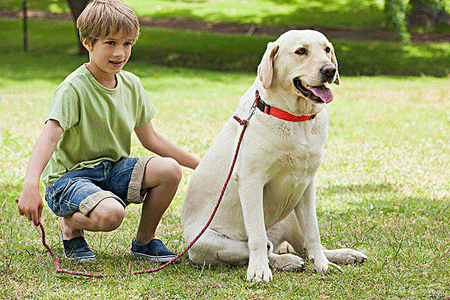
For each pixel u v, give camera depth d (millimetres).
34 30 24812
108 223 3373
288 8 29188
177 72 18703
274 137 3352
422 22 24672
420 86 15711
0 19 26609
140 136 4117
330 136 9055
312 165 3480
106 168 3783
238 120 3443
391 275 3344
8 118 10234
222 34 23703
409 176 6391
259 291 3164
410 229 4348
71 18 27484
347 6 29391
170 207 5223
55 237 4223
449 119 10406
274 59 3363
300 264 3561
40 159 3338
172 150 4141
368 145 8195
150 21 26438
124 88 3840
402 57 20250
